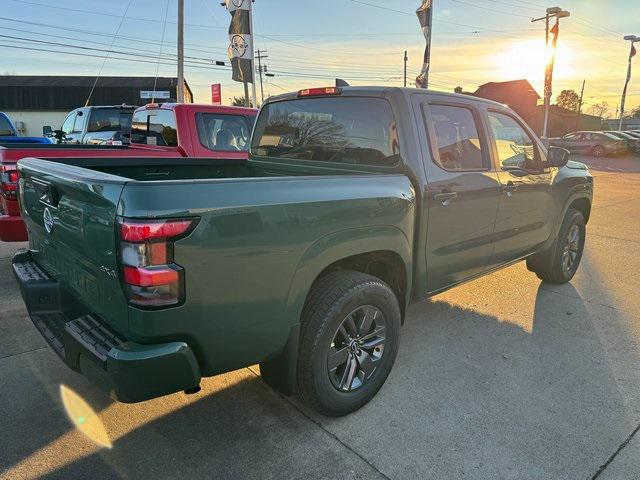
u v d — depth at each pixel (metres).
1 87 45.78
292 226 2.42
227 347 2.32
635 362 3.67
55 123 46.25
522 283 5.46
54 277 2.88
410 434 2.82
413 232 3.22
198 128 6.36
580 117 55.94
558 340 4.03
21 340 3.88
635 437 2.80
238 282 2.25
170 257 2.04
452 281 3.76
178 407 3.04
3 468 2.49
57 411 2.97
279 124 4.16
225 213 2.16
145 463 2.55
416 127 3.27
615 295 5.09
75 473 2.47
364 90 3.46
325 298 2.71
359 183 2.81
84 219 2.26
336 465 2.57
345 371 2.93
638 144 29.69
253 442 2.73
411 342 3.97
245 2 12.41
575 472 2.53
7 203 4.77
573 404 3.11
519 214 4.25
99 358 2.12
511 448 2.71
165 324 2.08
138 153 5.68
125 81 47.53
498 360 3.69
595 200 11.57
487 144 3.85
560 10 25.72
